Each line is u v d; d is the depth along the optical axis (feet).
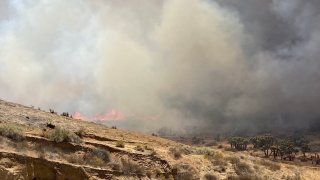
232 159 153.58
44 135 110.52
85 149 111.65
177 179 122.31
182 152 145.59
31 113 140.15
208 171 136.05
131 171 113.09
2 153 90.99
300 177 164.96
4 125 104.78
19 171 90.38
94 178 100.58
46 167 95.61
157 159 125.70
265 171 157.99
